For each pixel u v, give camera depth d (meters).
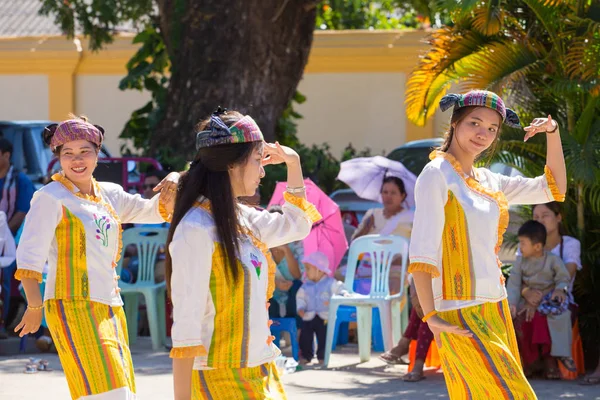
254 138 4.70
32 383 9.55
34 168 16.58
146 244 11.77
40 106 23.03
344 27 26.84
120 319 6.25
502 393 5.14
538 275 9.68
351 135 21.91
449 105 5.57
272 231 4.89
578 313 10.65
